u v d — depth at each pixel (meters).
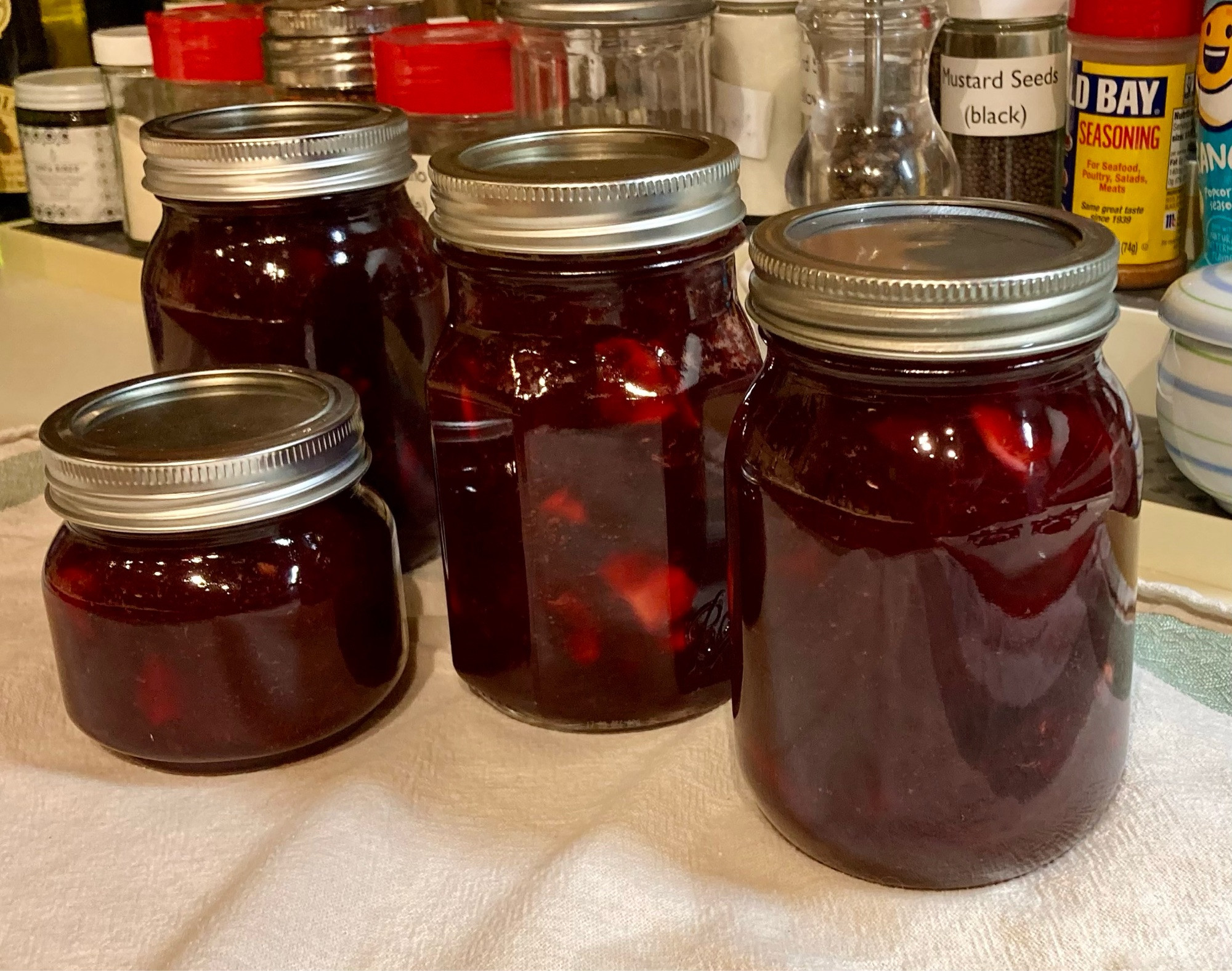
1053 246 0.40
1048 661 0.40
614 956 0.40
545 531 0.49
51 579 0.49
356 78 0.77
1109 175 0.71
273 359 0.58
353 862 0.45
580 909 0.42
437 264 0.63
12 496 0.74
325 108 0.63
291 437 0.48
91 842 0.47
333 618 0.50
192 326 0.59
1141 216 0.71
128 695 0.49
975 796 0.41
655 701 0.52
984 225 0.43
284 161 0.55
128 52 0.98
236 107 0.63
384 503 0.55
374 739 0.53
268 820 0.48
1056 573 0.39
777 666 0.42
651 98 0.71
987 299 0.35
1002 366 0.36
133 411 0.52
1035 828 0.42
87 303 1.09
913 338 0.36
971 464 0.37
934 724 0.40
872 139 0.71
